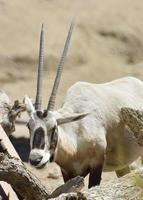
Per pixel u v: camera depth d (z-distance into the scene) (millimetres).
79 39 40875
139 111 16141
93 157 18797
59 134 18062
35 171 23500
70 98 19016
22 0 42281
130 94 20234
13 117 19891
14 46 39531
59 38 40688
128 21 42750
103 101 19281
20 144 27469
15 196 13477
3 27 40312
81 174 18797
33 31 40625
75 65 39781
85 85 19438
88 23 42000
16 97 36219
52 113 17891
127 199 11469
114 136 19406
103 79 39344
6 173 12344
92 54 40625
